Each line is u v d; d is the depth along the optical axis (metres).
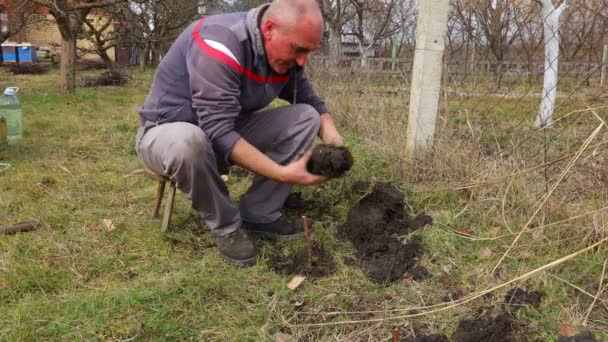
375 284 2.28
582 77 4.57
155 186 3.62
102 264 2.45
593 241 2.47
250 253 2.44
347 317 2.05
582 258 2.37
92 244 2.67
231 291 2.21
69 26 8.75
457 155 3.27
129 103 8.11
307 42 2.12
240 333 1.94
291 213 3.06
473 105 4.16
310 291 2.22
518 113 5.05
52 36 22.77
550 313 2.01
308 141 2.65
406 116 4.43
